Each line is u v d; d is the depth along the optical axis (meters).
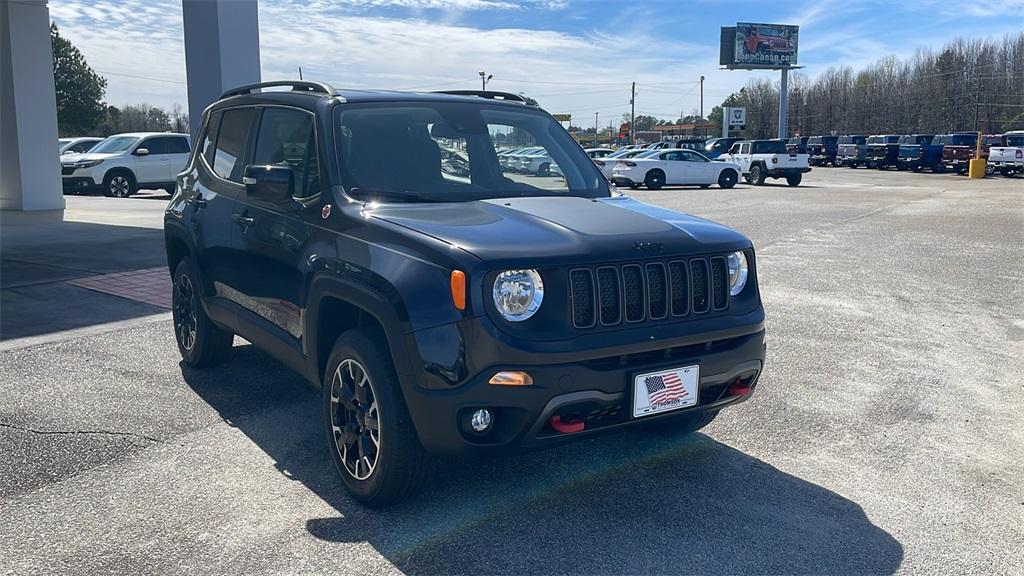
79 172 21.84
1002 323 8.18
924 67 103.00
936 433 5.20
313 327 4.31
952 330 7.89
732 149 36.53
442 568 3.48
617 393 3.70
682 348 3.92
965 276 10.84
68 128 66.19
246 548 3.62
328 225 4.31
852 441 5.04
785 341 7.44
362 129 4.69
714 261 4.04
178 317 6.35
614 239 3.84
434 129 4.89
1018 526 3.96
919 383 6.22
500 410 3.59
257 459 4.62
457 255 3.58
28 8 17.09
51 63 17.62
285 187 4.47
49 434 4.94
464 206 4.32
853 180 38.00
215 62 11.29
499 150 5.02
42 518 3.89
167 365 6.37
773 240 14.38
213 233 5.48
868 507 4.14
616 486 4.32
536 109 5.59
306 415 5.32
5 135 17.31
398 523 3.87
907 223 17.27
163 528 3.80
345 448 4.09
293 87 5.37
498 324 3.52
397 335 3.66
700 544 3.72
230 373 6.18
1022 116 95.19
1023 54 96.62
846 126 108.25
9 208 17.55
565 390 3.56
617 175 30.28
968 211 20.20
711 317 4.00
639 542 3.73
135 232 13.80
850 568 3.54
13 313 8.01
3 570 3.42
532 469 4.51
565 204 4.46
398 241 3.84
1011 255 12.70
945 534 3.87
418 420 3.64
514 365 3.50
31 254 11.41
